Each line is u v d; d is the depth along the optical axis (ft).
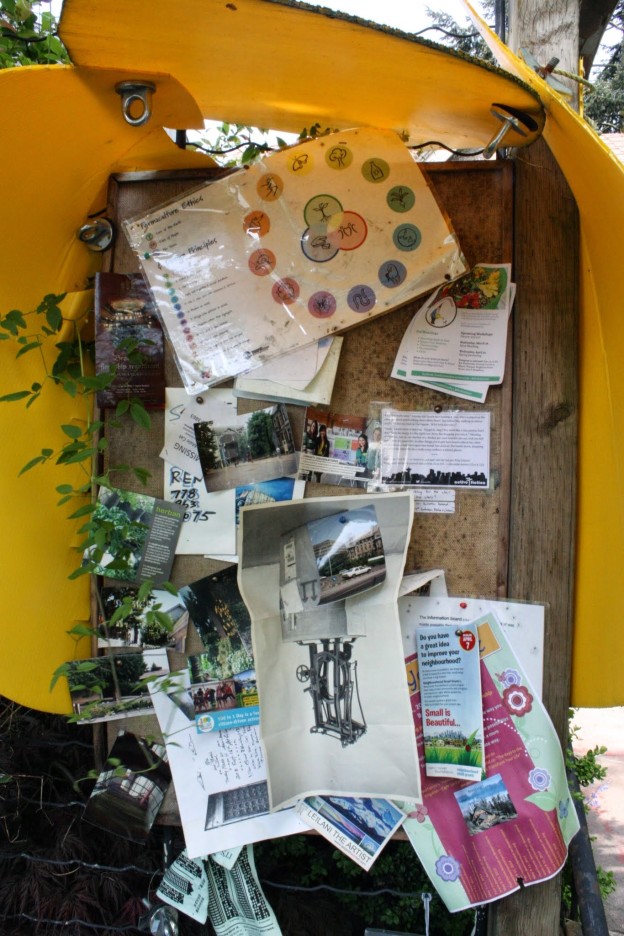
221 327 5.13
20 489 5.53
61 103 4.47
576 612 5.17
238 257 5.12
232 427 5.17
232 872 5.40
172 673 5.19
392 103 4.62
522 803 4.94
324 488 5.11
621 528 4.88
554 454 4.98
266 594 5.01
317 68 4.25
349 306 5.02
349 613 4.96
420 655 5.04
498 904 5.13
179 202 5.16
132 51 4.12
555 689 4.99
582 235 4.94
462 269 4.94
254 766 5.19
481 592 5.01
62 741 7.07
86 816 5.32
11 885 6.42
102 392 5.24
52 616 5.56
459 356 5.00
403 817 5.02
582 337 5.08
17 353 5.36
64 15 3.79
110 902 6.40
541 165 5.00
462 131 4.94
